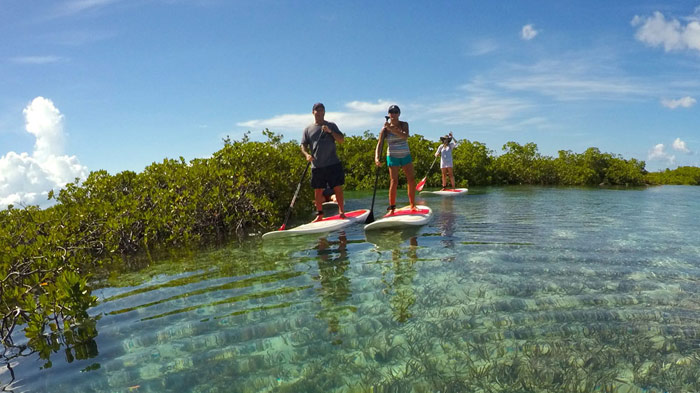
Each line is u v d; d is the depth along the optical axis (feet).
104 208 23.21
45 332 9.81
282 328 8.77
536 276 11.55
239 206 26.71
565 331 8.00
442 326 8.42
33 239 20.45
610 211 26.20
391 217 21.63
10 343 9.46
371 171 56.65
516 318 8.67
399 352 7.46
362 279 11.84
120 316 10.39
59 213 24.20
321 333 8.41
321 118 22.58
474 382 6.40
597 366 6.72
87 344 8.84
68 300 10.25
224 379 6.92
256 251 17.33
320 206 23.53
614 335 7.77
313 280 12.07
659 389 6.04
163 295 11.91
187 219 23.18
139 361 7.81
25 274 13.52
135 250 21.22
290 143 48.06
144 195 26.27
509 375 6.54
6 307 12.42
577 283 10.87
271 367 7.20
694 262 12.84
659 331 7.89
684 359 6.84
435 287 10.80
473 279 11.38
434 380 6.50
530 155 68.44
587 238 16.87
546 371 6.61
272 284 11.98
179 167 30.09
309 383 6.63
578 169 64.95
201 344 8.30
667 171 81.66
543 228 19.40
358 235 19.04
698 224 20.40
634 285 10.62
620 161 66.64
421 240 17.07
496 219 22.62
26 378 7.54
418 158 59.82
